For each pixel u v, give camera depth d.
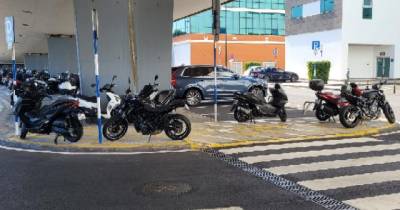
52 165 8.08
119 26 14.32
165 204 5.73
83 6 14.02
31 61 61.06
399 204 5.65
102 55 14.28
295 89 31.95
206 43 58.53
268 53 61.41
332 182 6.69
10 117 15.45
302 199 5.88
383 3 44.09
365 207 5.54
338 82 40.50
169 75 15.57
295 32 50.97
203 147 9.54
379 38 44.31
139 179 7.00
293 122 13.21
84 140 10.17
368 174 7.14
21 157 8.85
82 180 6.98
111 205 5.72
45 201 5.94
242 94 13.14
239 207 5.57
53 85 18.28
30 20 28.59
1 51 56.81
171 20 15.41
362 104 12.14
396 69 44.97
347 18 43.16
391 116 12.67
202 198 5.96
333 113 12.52
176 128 10.07
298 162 8.05
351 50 45.50
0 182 6.92
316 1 46.88
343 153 8.84
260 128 11.98
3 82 39.97
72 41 38.97
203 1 21.75
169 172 7.43
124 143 9.75
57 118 9.80
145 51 15.16
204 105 19.22
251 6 64.94
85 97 13.25
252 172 7.36
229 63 59.41
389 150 9.12
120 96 13.34
